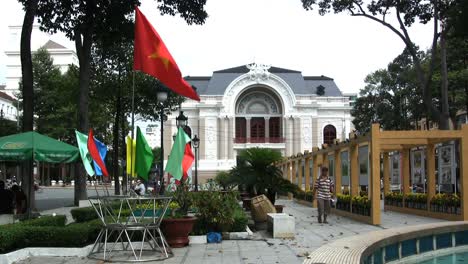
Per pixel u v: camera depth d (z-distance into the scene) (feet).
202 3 86.07
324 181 59.47
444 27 90.74
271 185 57.11
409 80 147.74
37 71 169.68
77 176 81.56
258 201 51.47
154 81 111.34
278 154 58.70
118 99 116.37
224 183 58.08
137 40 32.71
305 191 103.35
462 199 58.08
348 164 70.03
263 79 237.45
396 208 80.23
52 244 34.55
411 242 40.86
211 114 237.25
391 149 80.89
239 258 32.86
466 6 77.10
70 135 175.94
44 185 247.29
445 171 68.03
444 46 89.97
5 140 48.75
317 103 238.68
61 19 84.23
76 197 81.51
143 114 122.72
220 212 42.01
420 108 156.97
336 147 75.46
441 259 40.27
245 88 237.66
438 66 119.85
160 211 41.27
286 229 43.83
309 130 237.66
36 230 34.45
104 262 31.14
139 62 32.73
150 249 36.24
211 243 40.40
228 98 237.04
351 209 65.92
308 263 25.23
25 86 66.13
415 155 79.97
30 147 47.85
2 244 31.71
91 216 51.65
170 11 86.99
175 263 30.94
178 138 37.47
